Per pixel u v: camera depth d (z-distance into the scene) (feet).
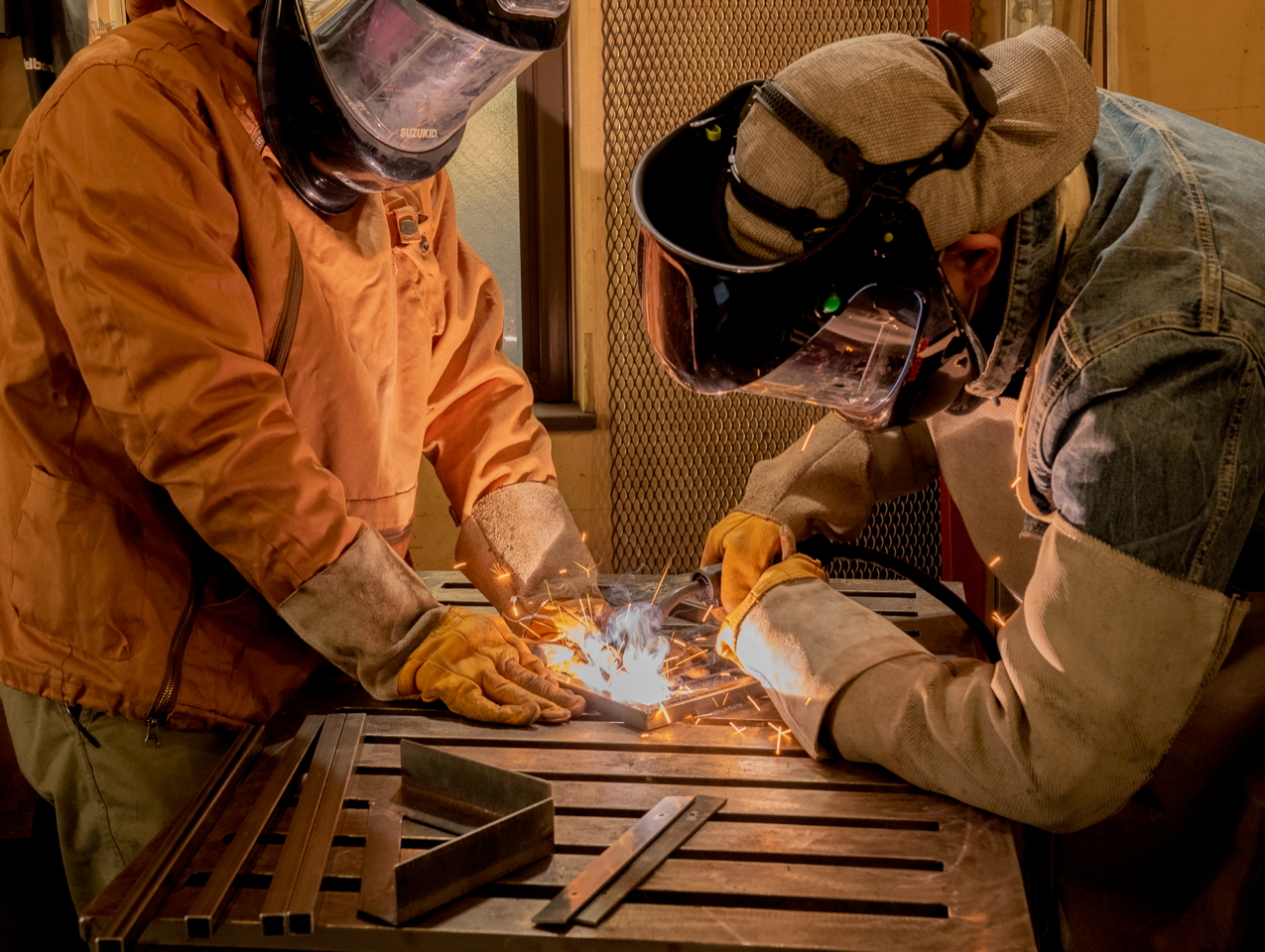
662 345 3.57
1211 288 3.18
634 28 8.30
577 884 3.08
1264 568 3.80
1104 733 3.20
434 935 2.90
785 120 3.27
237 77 4.13
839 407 3.80
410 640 4.33
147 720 4.19
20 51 7.86
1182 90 8.10
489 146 8.94
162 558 4.31
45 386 4.10
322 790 3.66
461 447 5.48
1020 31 7.81
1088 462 3.17
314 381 4.31
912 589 5.83
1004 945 2.82
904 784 3.75
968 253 3.43
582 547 5.38
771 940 2.85
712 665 4.77
